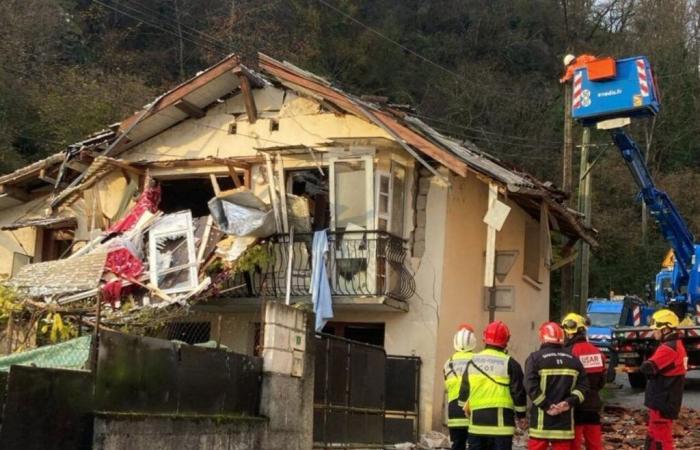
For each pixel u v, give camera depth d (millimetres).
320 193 16734
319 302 15172
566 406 8859
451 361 10484
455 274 16219
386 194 15781
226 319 16641
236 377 10070
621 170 44281
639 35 48656
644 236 43094
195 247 15141
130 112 29906
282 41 36438
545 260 18156
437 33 45406
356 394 12547
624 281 41906
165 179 17828
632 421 16469
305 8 38688
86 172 17359
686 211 44688
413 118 17547
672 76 47750
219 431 9461
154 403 8688
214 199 15398
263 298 15406
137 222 15828
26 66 31312
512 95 42438
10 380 7066
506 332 9398
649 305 25734
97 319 8211
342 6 39750
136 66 36594
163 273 14797
